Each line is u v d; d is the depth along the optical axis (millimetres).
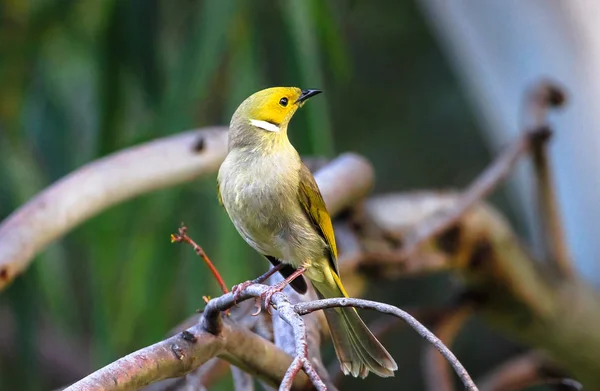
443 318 10586
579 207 11719
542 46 11648
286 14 10820
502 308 10781
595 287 11727
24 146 12695
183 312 10867
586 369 11438
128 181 8227
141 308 10781
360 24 17719
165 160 8492
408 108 17766
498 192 17922
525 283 10656
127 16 11922
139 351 4996
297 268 7047
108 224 10867
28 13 12398
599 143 11461
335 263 7145
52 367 17328
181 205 10766
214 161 8781
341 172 8555
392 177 17578
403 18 17719
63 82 13242
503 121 12383
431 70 17875
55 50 12914
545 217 11055
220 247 10555
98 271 10961
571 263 11312
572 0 11406
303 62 10789
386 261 9023
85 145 13203
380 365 5781
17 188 12414
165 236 10773
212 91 11289
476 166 17609
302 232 6980
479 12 12148
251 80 11164
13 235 7238
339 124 17469
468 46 12562
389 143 17672
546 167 10742
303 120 10727
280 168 6945
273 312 6438
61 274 12953
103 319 10898
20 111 12695
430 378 10094
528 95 10703
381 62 17797
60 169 13156
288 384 3895
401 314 4195
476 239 10031
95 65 11945
